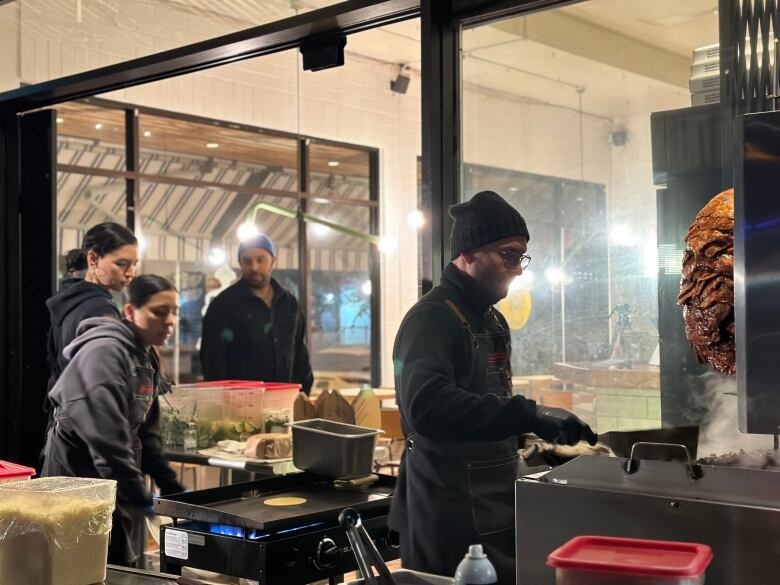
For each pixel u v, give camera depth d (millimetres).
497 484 1892
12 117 3361
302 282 7625
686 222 1756
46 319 3320
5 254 3385
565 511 1359
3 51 3049
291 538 2041
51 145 3289
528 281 1932
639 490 1316
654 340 1771
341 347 7941
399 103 8094
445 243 2059
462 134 2076
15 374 3359
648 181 1808
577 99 1905
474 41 2062
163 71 2762
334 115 7590
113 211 6254
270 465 3207
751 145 1194
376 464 4875
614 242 1840
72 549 1765
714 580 1231
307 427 2535
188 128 6672
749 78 1681
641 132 1820
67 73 2943
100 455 2902
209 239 6863
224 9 2488
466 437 1916
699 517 1242
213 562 2086
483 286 1958
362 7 2176
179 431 3615
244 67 6930
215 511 2084
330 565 2107
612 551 1215
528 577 1398
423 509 1972
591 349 1842
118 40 2770
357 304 8047
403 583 1567
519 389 1894
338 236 7871
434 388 1923
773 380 1188
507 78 2004
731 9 1701
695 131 1743
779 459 1570
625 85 1844
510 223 1948
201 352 4902
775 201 1181
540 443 1860
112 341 2977
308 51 2434
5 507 1746
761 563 1193
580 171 1892
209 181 6836
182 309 6660
